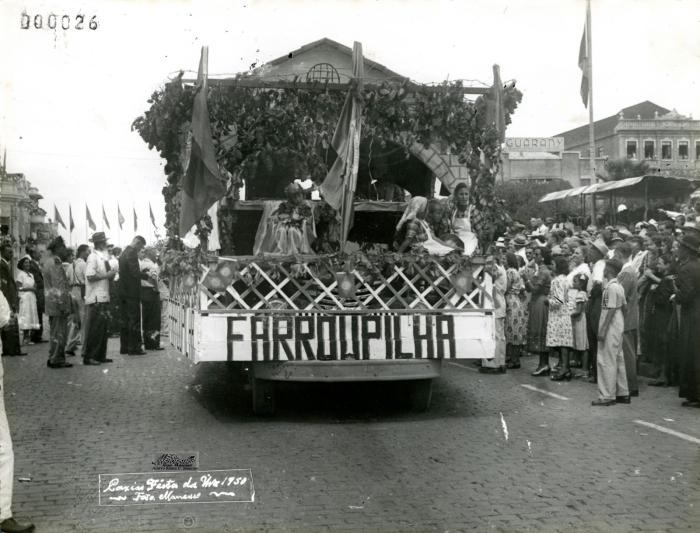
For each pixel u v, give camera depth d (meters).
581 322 10.93
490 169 8.73
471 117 8.64
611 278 8.91
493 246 8.69
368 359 7.91
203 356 7.71
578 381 10.72
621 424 7.75
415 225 9.02
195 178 7.94
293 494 5.36
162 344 16.02
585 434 7.28
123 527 4.72
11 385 10.46
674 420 7.96
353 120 8.08
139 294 14.24
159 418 8.14
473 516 4.87
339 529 4.65
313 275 7.95
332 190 8.30
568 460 6.29
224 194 8.23
